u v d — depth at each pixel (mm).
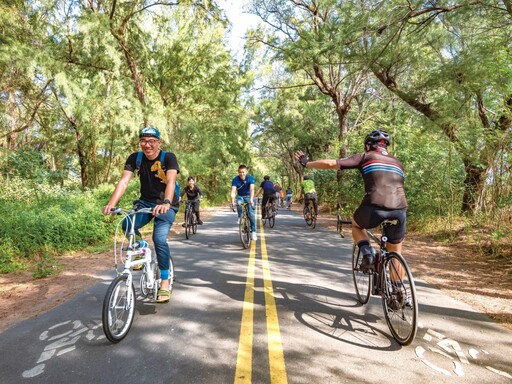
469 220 10375
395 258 3768
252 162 36094
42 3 13914
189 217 10977
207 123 24750
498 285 5738
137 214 4148
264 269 6574
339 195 17375
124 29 16156
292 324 3996
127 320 3717
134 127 15289
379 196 3783
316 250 8641
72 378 2893
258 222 15641
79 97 14148
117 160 20297
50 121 19469
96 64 15477
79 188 17953
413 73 12188
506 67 7453
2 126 16906
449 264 7211
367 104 26078
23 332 3805
